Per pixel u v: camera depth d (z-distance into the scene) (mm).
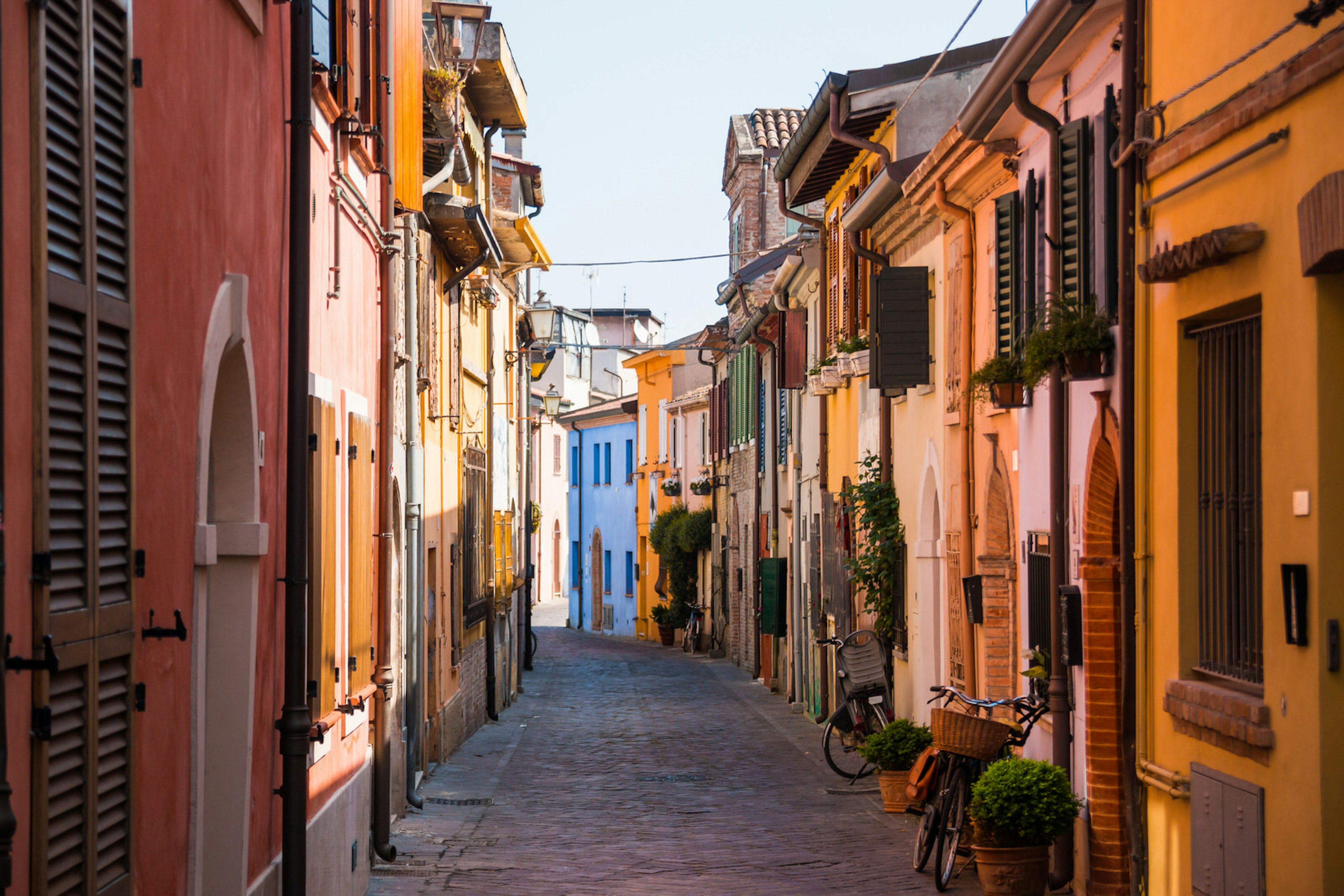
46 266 4297
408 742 15750
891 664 19328
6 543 4070
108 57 5082
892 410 19250
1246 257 6926
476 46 22281
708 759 20812
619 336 80938
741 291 34219
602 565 61125
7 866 3836
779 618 30609
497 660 27500
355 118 10578
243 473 7625
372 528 12242
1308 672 6219
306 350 8102
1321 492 6105
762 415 35031
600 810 16141
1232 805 7020
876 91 18312
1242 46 7086
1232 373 7449
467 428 23703
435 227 18906
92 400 4773
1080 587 10438
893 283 16469
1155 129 8211
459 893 11398
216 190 6777
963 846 12078
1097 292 9898
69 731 4660
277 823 8328
